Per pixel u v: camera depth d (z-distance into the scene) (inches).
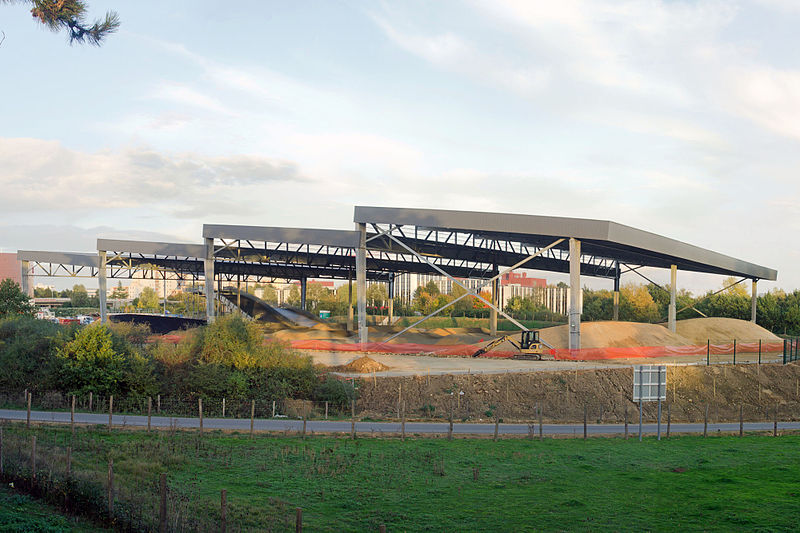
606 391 1800.0
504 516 705.6
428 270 3666.3
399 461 973.8
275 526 629.0
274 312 4035.4
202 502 686.5
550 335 2684.5
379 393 1694.1
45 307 6565.0
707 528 664.4
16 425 1046.4
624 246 2389.3
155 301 6958.7
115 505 610.2
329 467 906.1
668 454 1114.1
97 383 1365.7
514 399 1706.4
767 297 4471.0
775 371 2086.6
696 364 2113.7
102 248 3223.4
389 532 639.1
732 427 1481.3
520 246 3152.1
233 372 1536.7
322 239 2659.9
